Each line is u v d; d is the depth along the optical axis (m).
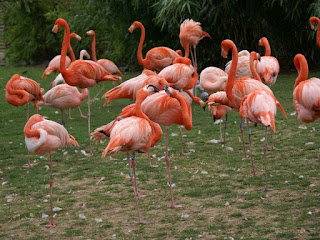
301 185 8.27
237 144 11.73
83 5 29.83
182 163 10.48
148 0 23.28
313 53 23.86
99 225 7.23
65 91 13.29
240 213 7.16
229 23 24.80
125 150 7.46
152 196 8.46
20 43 33.44
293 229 6.43
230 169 9.71
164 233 6.70
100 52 32.59
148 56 16.28
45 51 34.38
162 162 10.72
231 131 13.12
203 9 22.56
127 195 8.61
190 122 8.38
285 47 24.88
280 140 11.62
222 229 6.67
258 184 8.57
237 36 24.97
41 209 8.15
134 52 26.73
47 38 32.62
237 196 8.02
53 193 8.98
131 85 11.67
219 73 13.81
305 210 7.06
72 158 11.56
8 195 9.02
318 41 12.30
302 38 23.44
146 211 7.70
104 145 12.68
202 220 7.09
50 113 17.72
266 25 23.53
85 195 8.78
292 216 6.90
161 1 21.66
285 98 17.33
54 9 32.19
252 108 8.16
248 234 6.40
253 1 22.11
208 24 24.80
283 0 21.59
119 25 26.88
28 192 9.14
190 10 21.39
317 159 9.78
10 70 29.95
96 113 17.23
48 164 11.13
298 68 9.23
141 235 6.71
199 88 18.67
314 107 8.41
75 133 14.07
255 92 8.31
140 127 7.33
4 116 17.41
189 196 8.30
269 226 6.61
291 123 13.34
